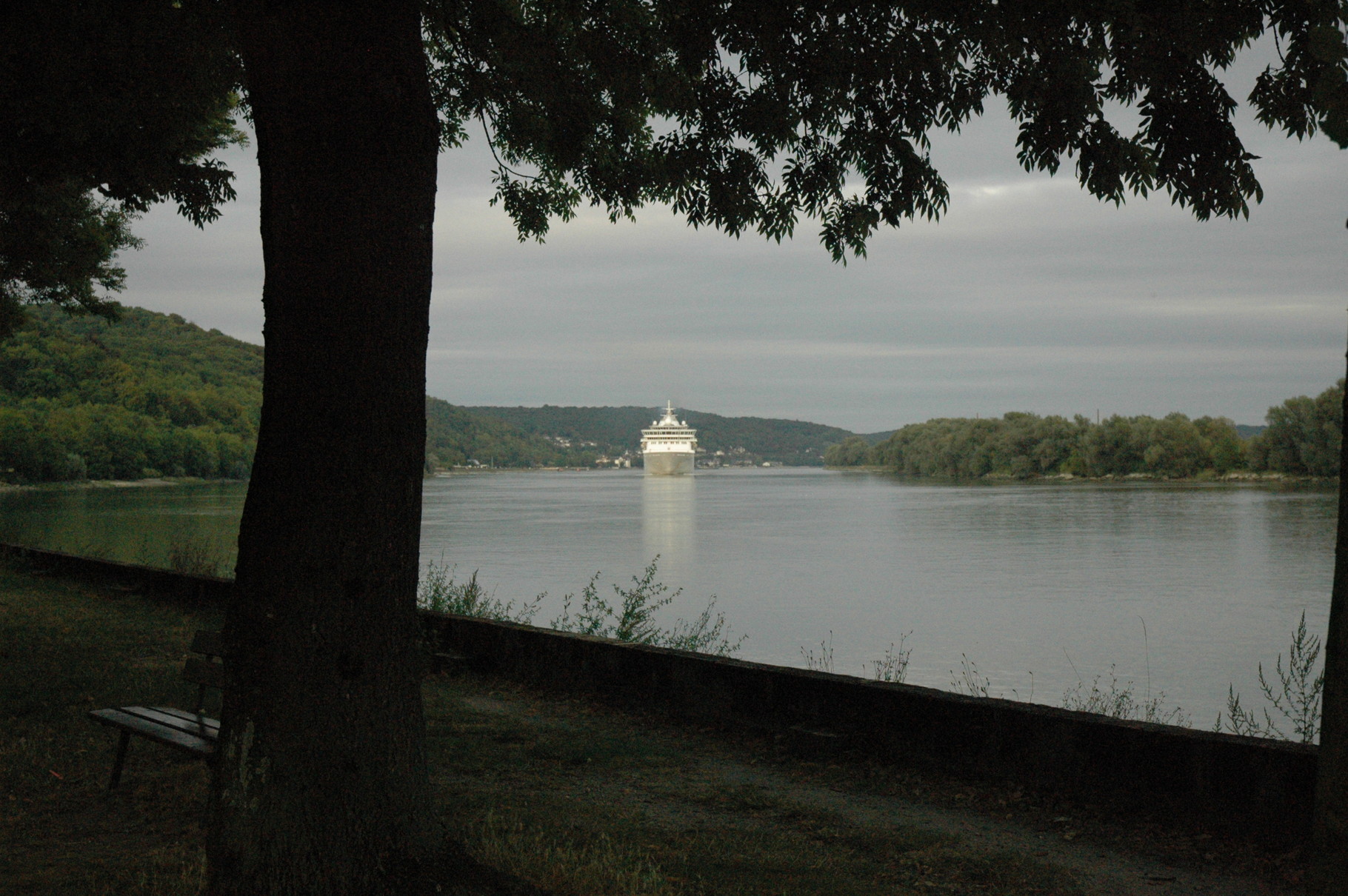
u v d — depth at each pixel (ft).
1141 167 24.16
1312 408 424.46
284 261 13.91
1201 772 18.30
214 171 37.96
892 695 22.49
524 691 29.73
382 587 14.14
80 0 27.63
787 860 16.75
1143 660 81.66
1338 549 7.90
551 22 28.94
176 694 27.78
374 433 13.98
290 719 13.62
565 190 33.65
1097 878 16.42
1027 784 20.40
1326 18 8.21
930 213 26.91
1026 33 23.13
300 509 13.78
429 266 14.65
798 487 631.97
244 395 593.83
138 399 491.31
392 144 13.97
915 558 170.60
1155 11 21.54
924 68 24.45
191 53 29.09
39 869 15.83
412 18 14.40
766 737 24.47
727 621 100.01
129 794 19.53
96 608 43.19
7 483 383.45
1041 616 106.32
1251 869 16.79
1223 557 169.27
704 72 26.96
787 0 23.90
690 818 19.12
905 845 17.75
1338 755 7.78
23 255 58.59
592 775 21.75
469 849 16.25
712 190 27.45
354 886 13.57
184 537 156.87
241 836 13.55
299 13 13.66
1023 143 24.66
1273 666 78.54
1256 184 22.74
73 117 30.14
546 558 162.20
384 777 14.05
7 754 21.70
